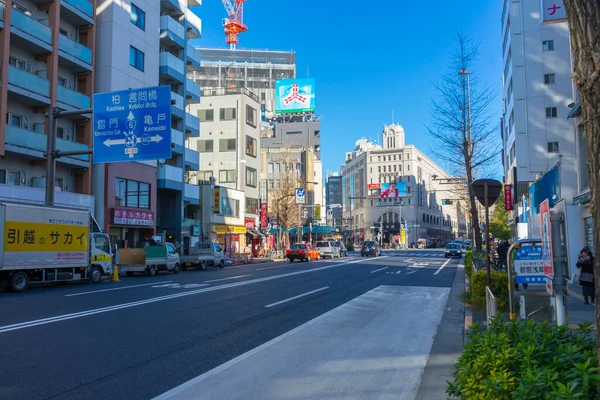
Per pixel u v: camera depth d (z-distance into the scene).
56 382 6.39
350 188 139.88
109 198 32.25
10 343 8.67
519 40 37.00
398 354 8.19
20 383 6.33
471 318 11.03
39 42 26.97
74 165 29.75
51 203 20.45
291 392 6.10
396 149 121.81
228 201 49.94
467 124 21.80
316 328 10.52
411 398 5.90
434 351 8.34
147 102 20.55
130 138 20.58
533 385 3.02
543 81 35.69
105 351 8.13
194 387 6.24
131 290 18.14
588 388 2.88
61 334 9.51
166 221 41.03
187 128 42.44
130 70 34.66
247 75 112.00
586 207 20.31
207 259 33.44
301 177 79.00
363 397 5.93
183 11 42.97
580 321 10.13
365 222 123.56
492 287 11.89
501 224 56.81
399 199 120.12
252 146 57.28
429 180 135.12
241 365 7.37
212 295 16.28
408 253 71.50
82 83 31.50
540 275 9.40
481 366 3.55
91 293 17.20
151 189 36.97
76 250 20.95
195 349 8.38
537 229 7.62
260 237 56.19
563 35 35.66
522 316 7.91
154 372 6.91
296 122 100.81
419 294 17.17
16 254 18.38
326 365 7.43
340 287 19.33
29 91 26.27
